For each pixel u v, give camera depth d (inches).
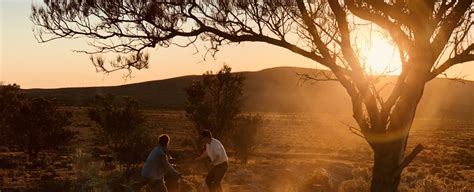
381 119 323.3
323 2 327.6
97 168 583.5
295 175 992.2
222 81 1493.6
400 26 312.8
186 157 1489.9
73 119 3929.6
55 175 1125.7
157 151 467.2
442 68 319.6
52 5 313.6
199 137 1481.3
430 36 308.2
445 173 1595.7
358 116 325.4
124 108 1396.4
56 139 1669.5
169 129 3307.1
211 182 519.5
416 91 316.2
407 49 311.9
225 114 1482.5
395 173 325.7
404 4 304.8
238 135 1445.6
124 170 851.4
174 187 518.9
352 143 2987.2
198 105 1493.6
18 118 1651.1
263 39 323.6
